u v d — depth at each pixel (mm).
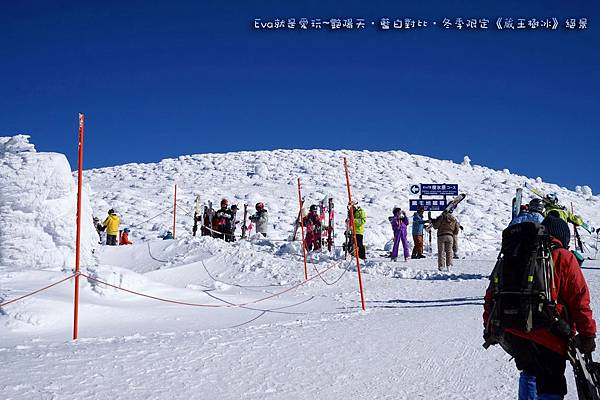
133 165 62250
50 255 13672
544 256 3846
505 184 58125
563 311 3869
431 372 6004
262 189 48219
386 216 39844
